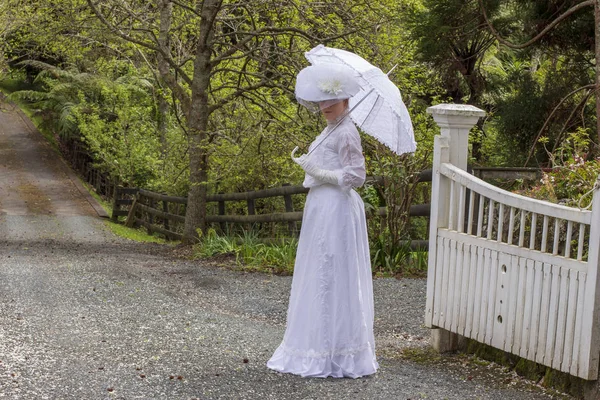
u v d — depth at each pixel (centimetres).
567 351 370
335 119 421
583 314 360
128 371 404
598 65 826
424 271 824
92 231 1585
